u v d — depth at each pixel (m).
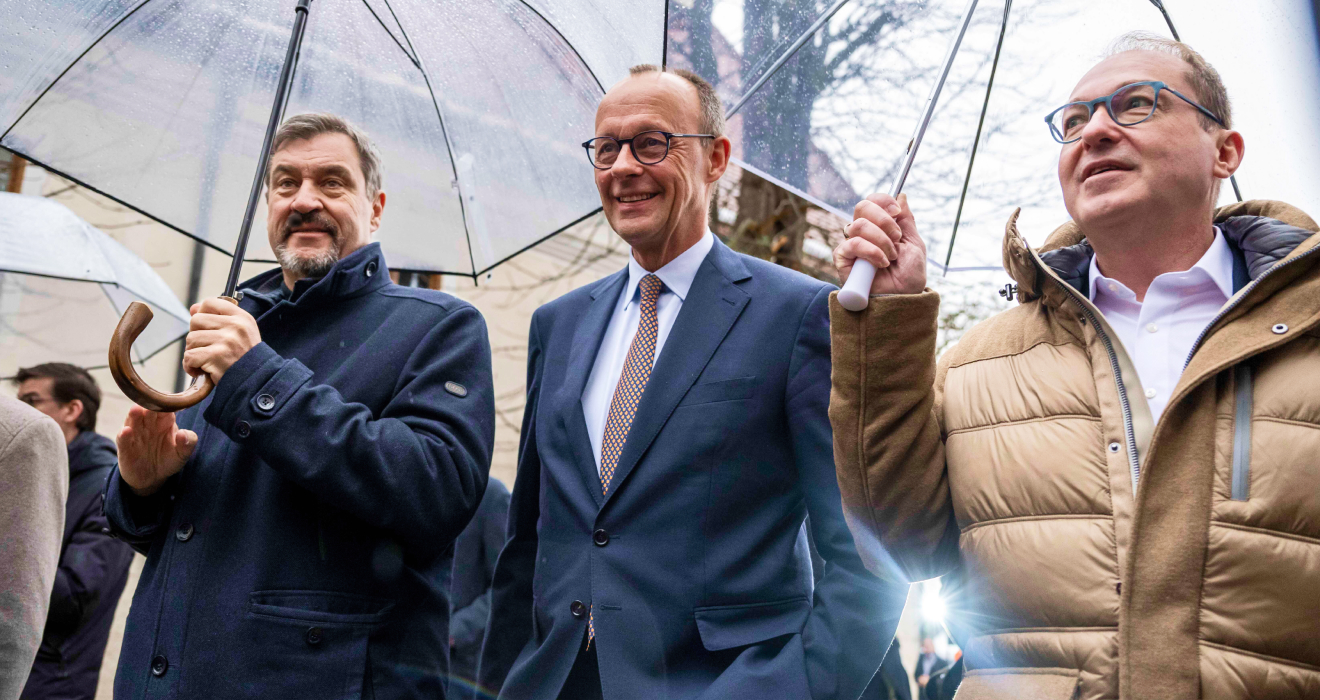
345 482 2.37
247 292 2.84
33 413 2.29
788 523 2.39
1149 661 1.73
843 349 2.11
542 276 9.17
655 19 2.58
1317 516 1.71
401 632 2.53
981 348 2.20
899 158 2.50
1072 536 1.90
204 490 2.52
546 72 2.87
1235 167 2.12
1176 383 1.99
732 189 8.50
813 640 2.24
